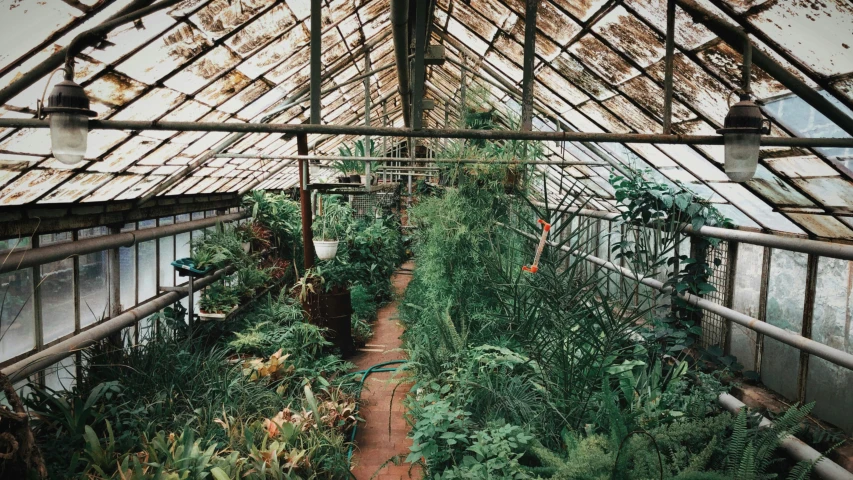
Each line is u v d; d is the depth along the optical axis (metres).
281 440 3.69
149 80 2.83
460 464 3.43
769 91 2.44
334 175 9.14
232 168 6.12
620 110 3.55
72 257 4.25
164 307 5.70
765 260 4.00
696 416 3.35
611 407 2.78
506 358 4.11
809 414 3.65
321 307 6.41
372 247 9.56
